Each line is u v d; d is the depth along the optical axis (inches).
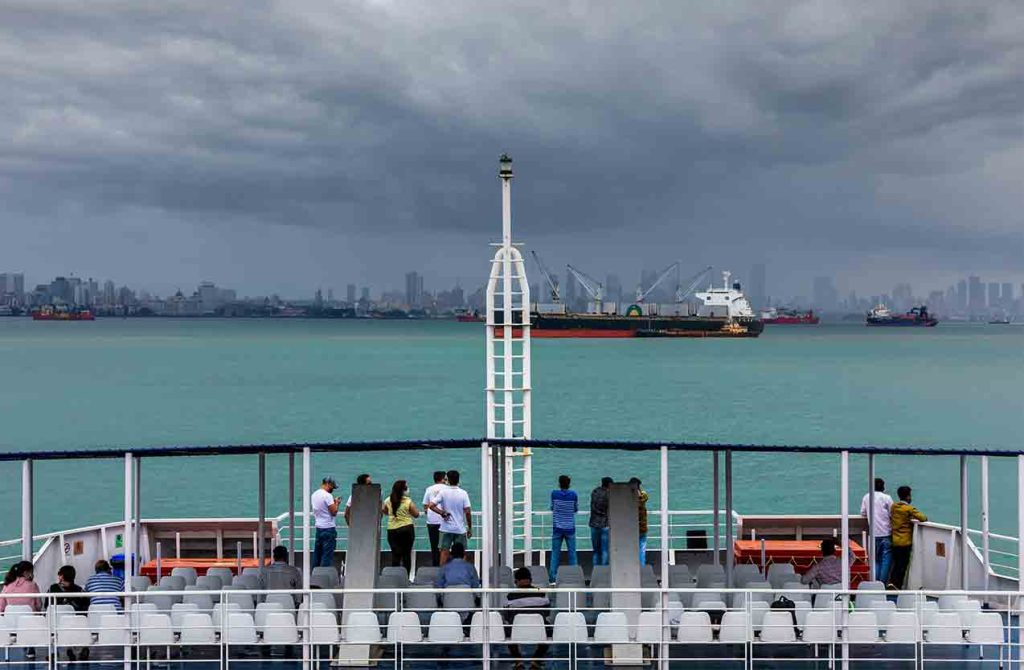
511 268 1438.2
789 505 3139.8
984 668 1008.9
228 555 1533.0
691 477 3629.4
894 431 5502.0
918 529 1375.5
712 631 1027.3
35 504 3272.6
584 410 6441.9
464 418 5910.4
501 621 1003.3
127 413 6235.2
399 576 1103.6
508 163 1435.8
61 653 1032.8
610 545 1029.8
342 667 994.1
